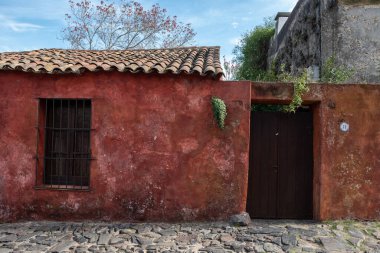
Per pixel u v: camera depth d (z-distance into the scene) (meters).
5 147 7.30
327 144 7.12
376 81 8.92
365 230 6.59
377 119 7.16
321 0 9.33
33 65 7.24
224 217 7.07
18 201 7.24
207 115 7.11
